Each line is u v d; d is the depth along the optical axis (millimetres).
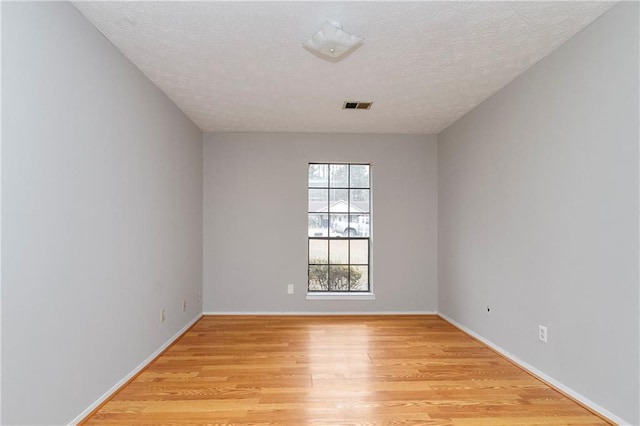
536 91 2844
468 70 2975
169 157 3568
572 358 2455
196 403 2373
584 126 2352
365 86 3295
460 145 4234
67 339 2018
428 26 2307
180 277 3895
